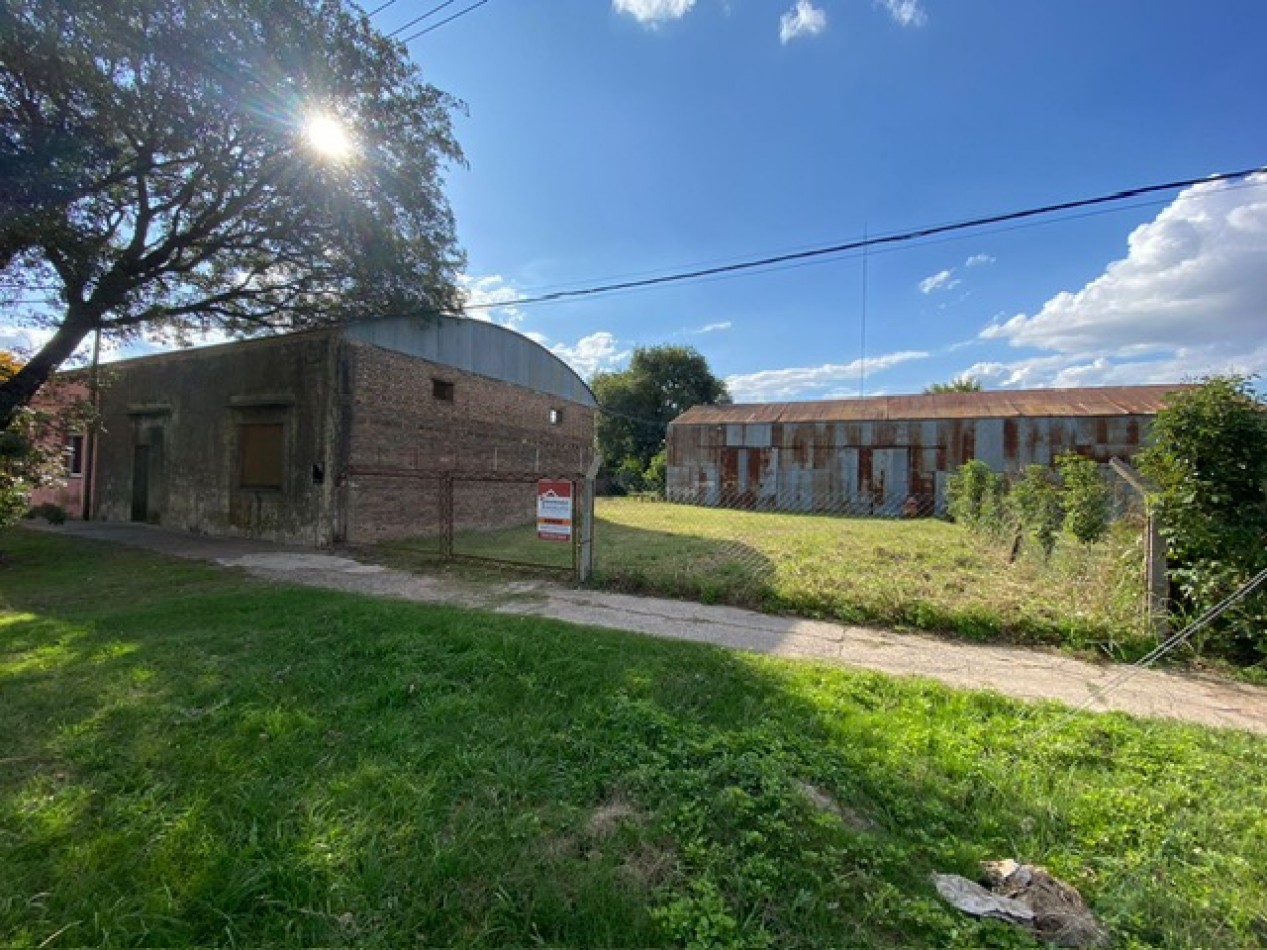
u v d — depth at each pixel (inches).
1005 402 805.2
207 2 271.6
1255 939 66.1
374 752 105.9
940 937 65.4
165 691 132.6
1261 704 138.6
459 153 412.2
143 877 73.6
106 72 282.2
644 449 1524.4
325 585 262.2
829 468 844.0
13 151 266.7
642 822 85.0
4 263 320.2
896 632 197.0
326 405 388.8
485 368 533.0
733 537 472.1
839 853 76.9
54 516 456.4
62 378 445.4
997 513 440.8
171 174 351.9
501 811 87.7
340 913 68.6
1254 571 164.6
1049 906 70.5
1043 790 96.1
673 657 158.6
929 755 107.0
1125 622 179.5
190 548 377.7
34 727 116.1
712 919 66.5
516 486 577.3
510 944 64.6
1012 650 179.3
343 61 333.7
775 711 124.5
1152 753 108.5
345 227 385.4
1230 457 170.7
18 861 76.2
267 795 91.0
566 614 210.2
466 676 143.9
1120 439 705.6
